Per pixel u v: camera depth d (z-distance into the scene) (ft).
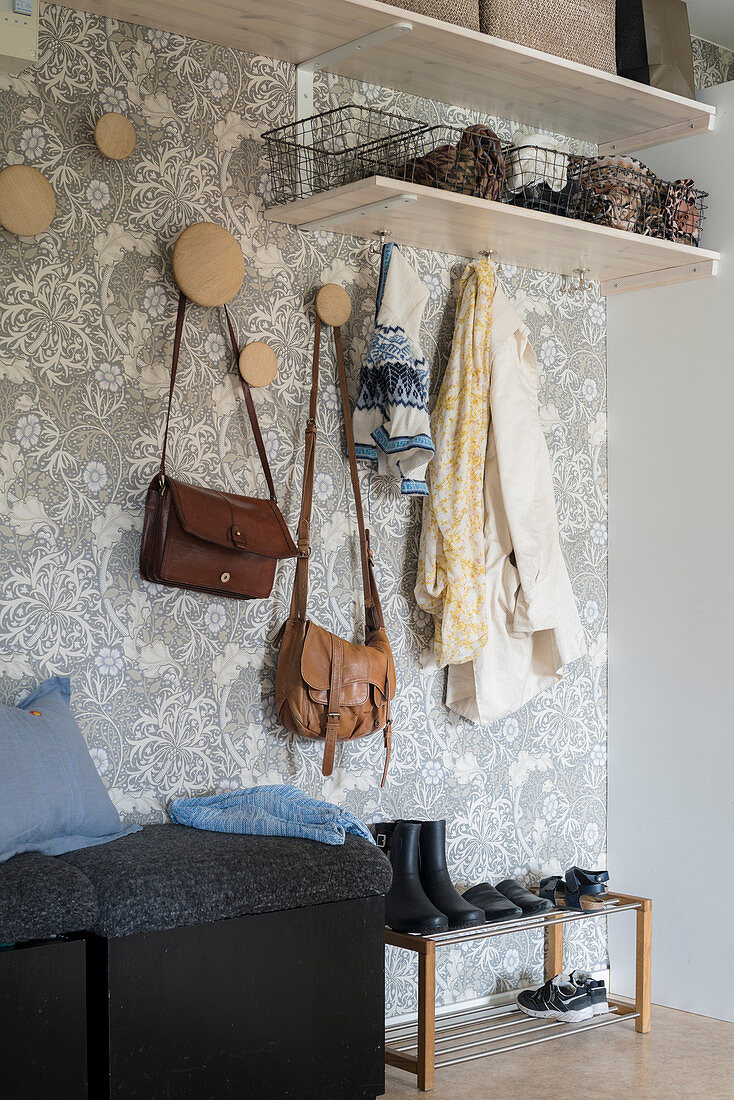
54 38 7.67
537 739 10.49
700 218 10.46
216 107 8.46
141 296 8.05
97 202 7.86
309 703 8.36
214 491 8.00
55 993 5.87
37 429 7.57
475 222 8.98
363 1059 7.20
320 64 8.82
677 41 10.21
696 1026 9.81
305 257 8.99
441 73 9.16
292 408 8.90
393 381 8.75
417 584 9.48
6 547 7.43
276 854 6.97
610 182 9.74
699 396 10.46
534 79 9.33
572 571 10.89
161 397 8.14
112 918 6.11
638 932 9.68
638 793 10.80
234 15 7.92
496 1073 8.57
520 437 9.59
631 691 10.92
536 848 10.44
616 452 11.14
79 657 7.72
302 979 6.90
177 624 8.19
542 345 10.67
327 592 9.07
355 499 9.01
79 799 6.90
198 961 6.43
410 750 9.59
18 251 7.50
